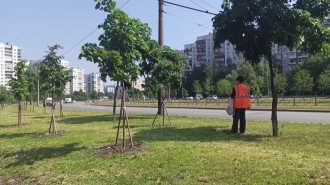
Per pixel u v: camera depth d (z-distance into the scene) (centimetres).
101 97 14938
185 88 12088
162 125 1461
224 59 13888
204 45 14550
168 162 691
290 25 887
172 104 5212
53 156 874
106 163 746
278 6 892
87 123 1772
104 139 1078
